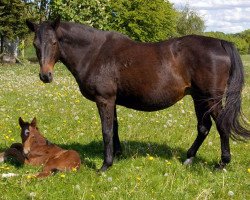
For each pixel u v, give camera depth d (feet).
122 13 112.57
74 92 59.82
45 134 34.22
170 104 25.62
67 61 25.72
